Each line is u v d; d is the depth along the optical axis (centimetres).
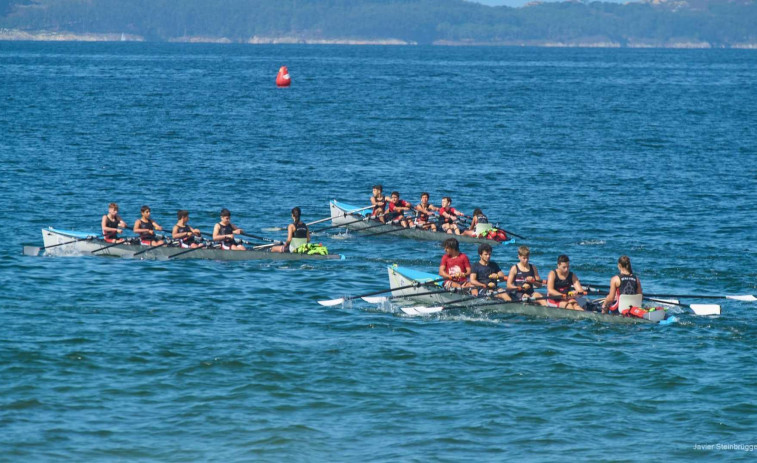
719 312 8175
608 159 19412
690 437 5619
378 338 7400
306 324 7769
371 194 14988
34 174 15300
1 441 5362
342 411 5938
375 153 19638
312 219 12975
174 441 5466
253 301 8488
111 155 17975
